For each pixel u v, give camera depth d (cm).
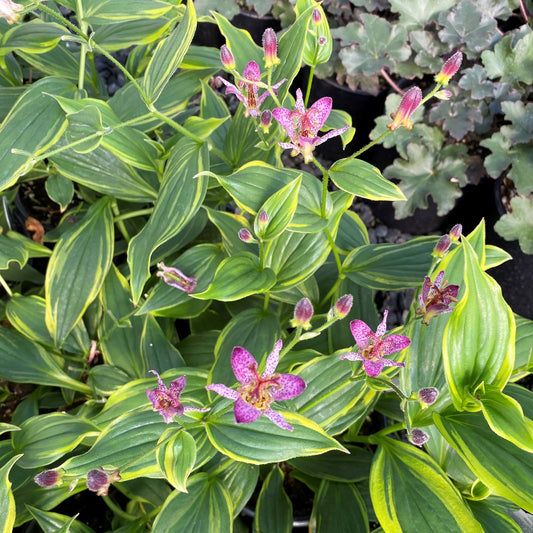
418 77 78
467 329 31
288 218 36
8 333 47
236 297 37
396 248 43
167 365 45
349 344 43
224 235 44
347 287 45
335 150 82
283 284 40
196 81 50
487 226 74
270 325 42
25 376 46
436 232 79
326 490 43
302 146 35
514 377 36
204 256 45
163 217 41
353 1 77
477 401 30
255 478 40
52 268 47
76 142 37
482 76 71
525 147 69
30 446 39
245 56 45
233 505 40
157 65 41
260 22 84
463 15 72
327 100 34
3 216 58
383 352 32
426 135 71
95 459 34
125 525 42
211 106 54
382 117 71
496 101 71
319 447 33
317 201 38
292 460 44
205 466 40
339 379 38
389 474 35
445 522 33
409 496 34
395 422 52
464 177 70
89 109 37
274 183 38
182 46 39
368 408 41
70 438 39
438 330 37
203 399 39
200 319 53
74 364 51
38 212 66
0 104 48
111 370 47
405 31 73
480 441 32
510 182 71
